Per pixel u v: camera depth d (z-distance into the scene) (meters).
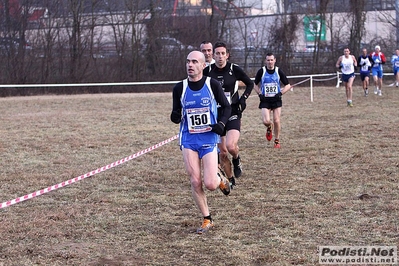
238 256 5.24
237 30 37.69
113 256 5.39
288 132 13.72
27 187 8.48
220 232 6.02
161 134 14.22
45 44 32.66
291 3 38.72
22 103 25.12
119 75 33.78
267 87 11.09
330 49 35.94
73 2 33.25
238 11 37.94
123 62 34.28
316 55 35.47
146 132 14.65
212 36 36.41
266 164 9.81
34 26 33.03
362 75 23.83
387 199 7.11
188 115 6.05
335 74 30.98
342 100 22.58
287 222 6.29
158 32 35.03
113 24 34.47
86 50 33.62
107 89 32.59
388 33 39.91
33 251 5.56
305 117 16.91
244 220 6.44
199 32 36.19
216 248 5.52
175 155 11.08
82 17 33.91
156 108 21.78
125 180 8.86
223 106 6.08
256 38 37.41
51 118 18.72
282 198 7.39
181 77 35.09
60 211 7.03
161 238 5.92
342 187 7.87
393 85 30.02
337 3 37.84
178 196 7.74
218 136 6.16
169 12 36.12
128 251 5.53
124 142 12.97
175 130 14.93
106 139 13.50
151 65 34.97
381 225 6.04
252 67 36.59
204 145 6.04
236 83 8.02
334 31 37.09
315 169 9.20
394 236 5.69
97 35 34.78
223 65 7.93
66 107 23.00
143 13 35.00
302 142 12.05
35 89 31.27
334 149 10.99
